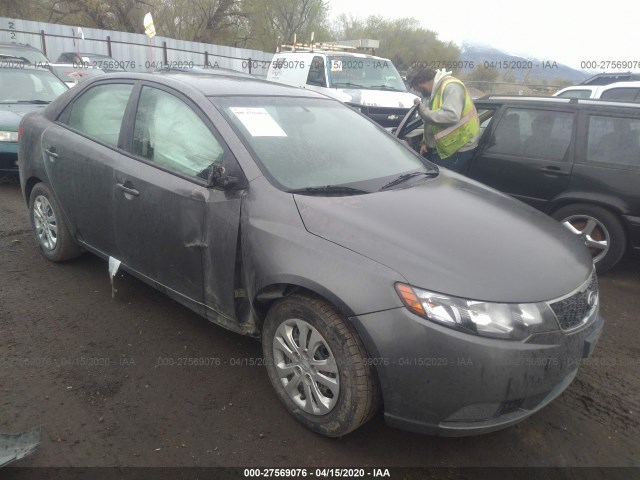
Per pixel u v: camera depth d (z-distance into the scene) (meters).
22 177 4.60
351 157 3.45
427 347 2.32
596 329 2.73
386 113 10.15
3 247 4.87
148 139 3.47
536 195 5.30
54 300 3.96
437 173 3.73
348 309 2.44
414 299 2.35
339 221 2.66
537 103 5.40
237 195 2.92
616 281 5.04
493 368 2.31
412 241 2.57
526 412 2.49
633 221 4.78
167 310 3.92
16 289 4.08
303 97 3.86
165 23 26.44
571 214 5.13
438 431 2.43
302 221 2.71
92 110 3.97
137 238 3.47
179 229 3.15
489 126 5.68
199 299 3.21
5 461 2.35
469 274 2.42
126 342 3.49
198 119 3.22
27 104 7.35
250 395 3.04
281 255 2.67
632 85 9.37
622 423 3.01
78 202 3.93
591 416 3.06
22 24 19.55
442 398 2.36
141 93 3.62
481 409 2.39
